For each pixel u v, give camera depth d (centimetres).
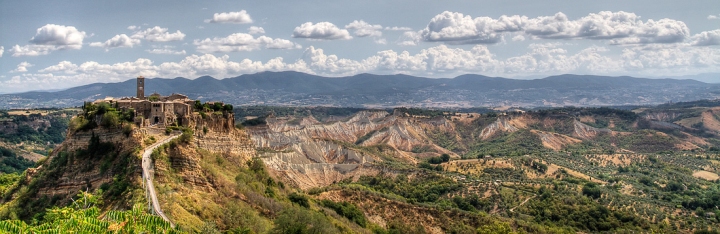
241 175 14500
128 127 12862
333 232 13175
